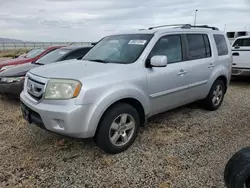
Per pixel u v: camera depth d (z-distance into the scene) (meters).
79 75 3.08
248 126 4.39
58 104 2.95
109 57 3.94
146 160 3.19
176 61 4.14
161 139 3.81
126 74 3.36
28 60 7.72
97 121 3.03
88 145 3.60
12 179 2.77
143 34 4.06
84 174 2.88
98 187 2.65
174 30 4.24
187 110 5.27
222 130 4.19
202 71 4.62
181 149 3.49
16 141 3.74
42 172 2.91
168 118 4.77
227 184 2.36
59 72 3.24
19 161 3.15
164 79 3.84
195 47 4.57
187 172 2.92
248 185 2.25
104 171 2.95
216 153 3.38
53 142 3.70
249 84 8.59
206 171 2.94
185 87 4.28
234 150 3.46
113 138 3.28
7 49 35.47
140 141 3.74
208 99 5.05
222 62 5.18
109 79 3.16
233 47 8.27
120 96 3.19
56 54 6.93
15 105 5.72
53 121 2.96
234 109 5.43
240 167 2.27
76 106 2.88
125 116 3.36
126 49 3.90
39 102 3.10
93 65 3.55
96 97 2.99
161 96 3.86
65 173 2.90
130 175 2.86
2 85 5.58
